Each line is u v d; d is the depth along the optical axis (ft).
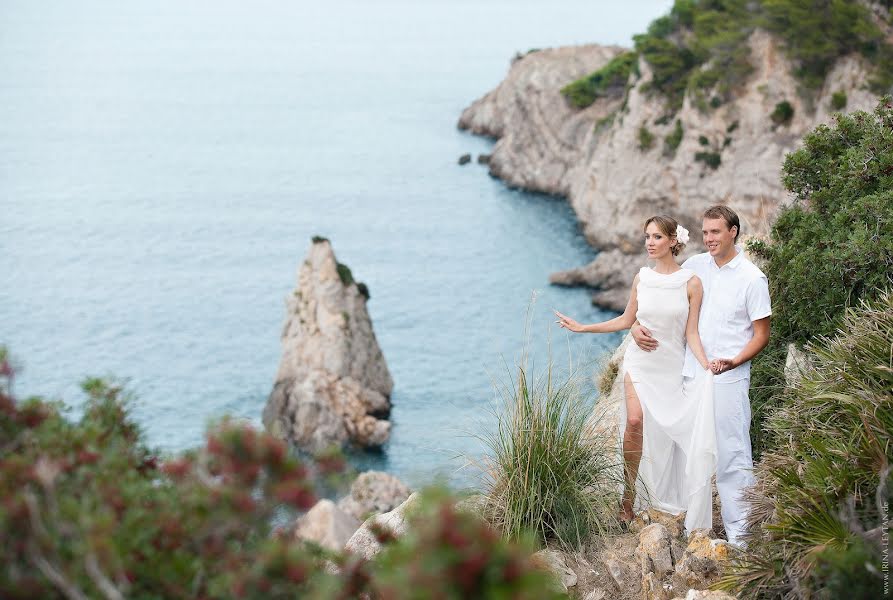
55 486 10.19
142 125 574.15
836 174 28.19
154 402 202.39
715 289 22.62
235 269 304.71
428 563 8.51
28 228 354.95
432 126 526.57
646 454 22.81
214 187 419.33
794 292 26.40
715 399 22.24
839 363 20.51
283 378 178.19
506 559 8.43
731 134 223.51
